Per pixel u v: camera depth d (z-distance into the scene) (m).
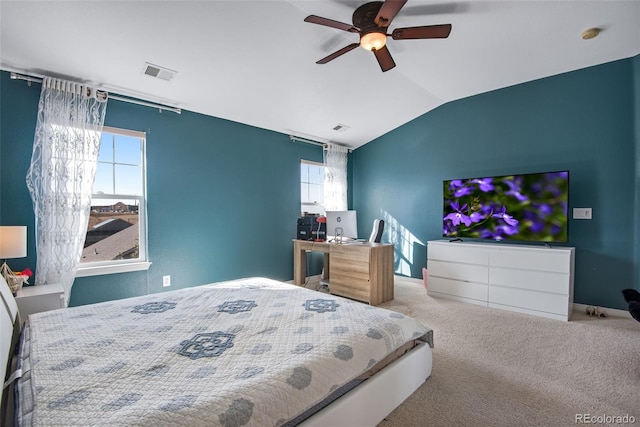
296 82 3.27
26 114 2.60
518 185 3.49
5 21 2.04
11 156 2.54
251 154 4.20
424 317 3.13
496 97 3.88
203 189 3.69
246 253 4.12
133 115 3.17
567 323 2.93
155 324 1.62
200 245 3.66
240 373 1.14
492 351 2.36
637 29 2.53
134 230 3.24
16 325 1.82
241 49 2.61
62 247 2.62
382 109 4.25
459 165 4.24
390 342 1.57
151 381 1.08
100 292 2.96
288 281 4.63
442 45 2.82
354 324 1.62
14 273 2.41
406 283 4.71
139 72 2.74
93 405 0.94
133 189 3.22
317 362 1.25
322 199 5.39
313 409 1.27
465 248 3.66
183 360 1.24
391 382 1.61
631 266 3.02
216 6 2.12
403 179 4.93
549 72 3.37
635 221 2.99
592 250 3.21
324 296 2.16
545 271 3.12
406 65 3.20
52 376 1.11
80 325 1.60
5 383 1.18
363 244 3.84
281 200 4.57
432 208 4.56
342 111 4.14
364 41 2.12
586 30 2.55
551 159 3.46
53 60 2.46
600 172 3.16
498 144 3.87
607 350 2.36
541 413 1.63
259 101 3.57
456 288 3.75
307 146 4.98
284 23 2.38
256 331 1.53
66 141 2.66
